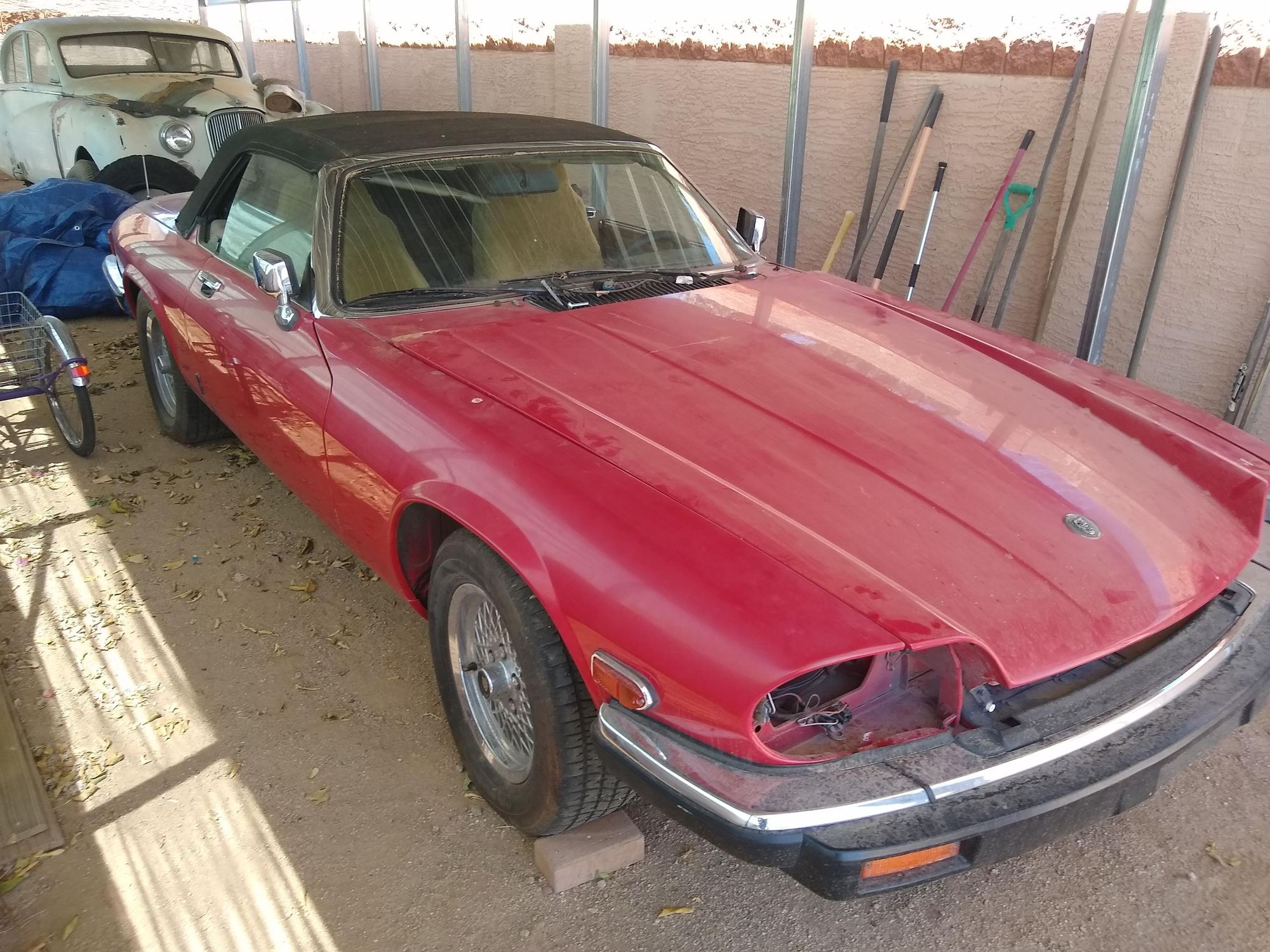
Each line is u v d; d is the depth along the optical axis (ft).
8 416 17.42
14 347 15.90
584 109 27.86
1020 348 10.45
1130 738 6.51
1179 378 15.79
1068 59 16.34
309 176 10.75
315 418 9.56
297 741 9.59
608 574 6.48
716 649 5.88
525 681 7.31
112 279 15.76
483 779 8.55
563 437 7.60
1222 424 9.22
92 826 8.50
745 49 22.00
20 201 22.68
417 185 10.66
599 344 9.22
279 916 7.64
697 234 12.11
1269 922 7.65
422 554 9.04
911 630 5.78
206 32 31.42
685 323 9.89
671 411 8.02
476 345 9.15
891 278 20.15
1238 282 14.80
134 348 21.13
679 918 7.69
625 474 7.13
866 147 19.92
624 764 6.31
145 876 8.01
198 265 12.75
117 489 14.73
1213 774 9.27
